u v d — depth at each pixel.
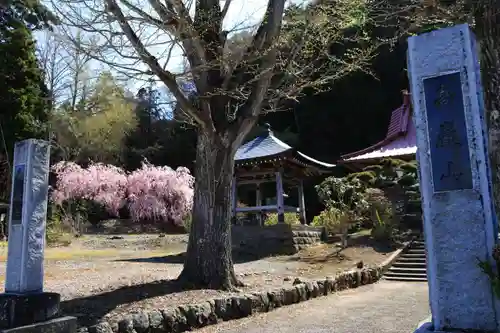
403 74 28.84
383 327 6.24
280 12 7.75
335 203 15.87
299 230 14.81
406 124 21.03
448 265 3.92
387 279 11.65
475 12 4.27
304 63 8.66
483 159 3.88
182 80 8.45
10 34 20.28
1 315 4.73
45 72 21.91
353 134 31.75
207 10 7.99
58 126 22.95
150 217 27.30
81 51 6.76
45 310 4.84
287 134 32.31
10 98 19.98
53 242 18.00
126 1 6.83
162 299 6.51
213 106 8.21
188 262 7.95
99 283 7.75
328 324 6.46
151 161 34.53
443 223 3.98
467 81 3.99
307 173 16.61
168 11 6.91
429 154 4.10
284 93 8.05
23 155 5.34
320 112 31.81
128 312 5.68
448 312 3.88
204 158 8.10
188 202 27.12
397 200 17.09
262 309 7.36
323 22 7.83
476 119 3.92
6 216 20.06
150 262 12.12
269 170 15.19
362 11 8.27
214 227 7.90
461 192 3.92
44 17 7.01
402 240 14.61
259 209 15.16
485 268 3.67
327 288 9.28
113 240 19.75
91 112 24.64
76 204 25.25
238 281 8.09
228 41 8.29
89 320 5.27
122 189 27.22
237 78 8.12
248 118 8.02
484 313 3.72
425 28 7.93
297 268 11.48
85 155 28.25
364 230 17.11
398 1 8.55
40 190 5.27
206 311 6.39
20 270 5.00
